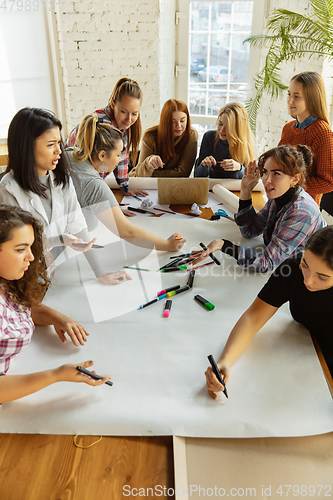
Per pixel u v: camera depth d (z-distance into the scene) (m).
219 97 3.78
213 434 0.93
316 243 0.97
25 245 0.99
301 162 1.48
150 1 3.23
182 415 0.97
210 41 3.57
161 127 2.53
